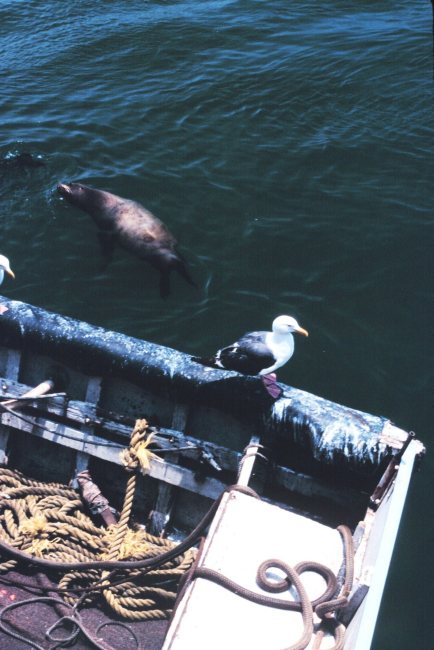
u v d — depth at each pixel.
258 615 2.81
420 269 7.99
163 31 14.01
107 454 4.63
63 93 11.69
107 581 4.08
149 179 9.42
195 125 10.72
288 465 4.29
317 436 4.03
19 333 4.64
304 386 6.65
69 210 8.85
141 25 14.30
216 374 4.31
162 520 4.60
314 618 2.86
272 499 4.40
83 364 4.55
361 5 15.15
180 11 15.16
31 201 8.95
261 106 11.21
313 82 11.84
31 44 13.53
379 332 7.22
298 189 9.32
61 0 15.80
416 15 14.45
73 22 14.57
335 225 8.66
